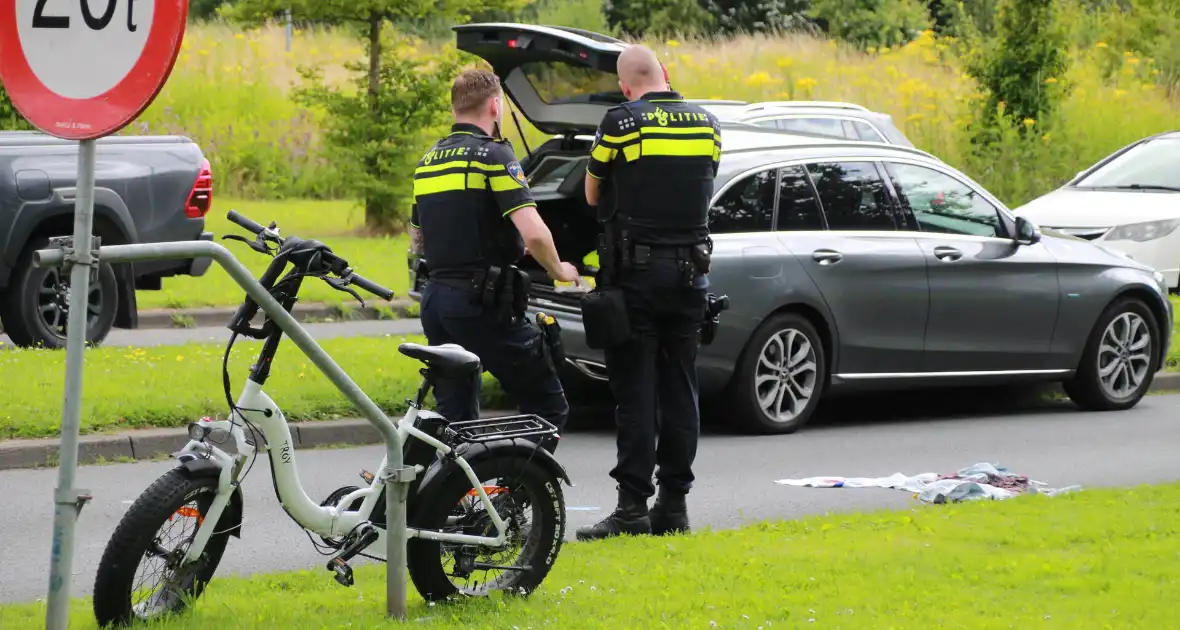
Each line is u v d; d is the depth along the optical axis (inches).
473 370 387.9
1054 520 516.7
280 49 2191.2
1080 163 1803.6
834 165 749.9
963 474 622.2
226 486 367.6
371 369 767.7
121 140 912.9
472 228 494.6
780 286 716.7
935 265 766.5
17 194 853.8
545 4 2632.9
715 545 484.1
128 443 645.9
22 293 861.2
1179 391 920.9
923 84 1988.2
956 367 784.3
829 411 823.7
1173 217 1207.6
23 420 642.2
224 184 1855.3
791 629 372.5
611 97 649.6
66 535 322.0
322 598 407.5
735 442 715.4
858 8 2805.1
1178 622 380.8
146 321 1005.2
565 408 515.2
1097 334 831.1
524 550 408.2
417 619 377.1
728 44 2358.5
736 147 728.3
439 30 2049.7
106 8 307.3
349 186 1505.9
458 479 388.8
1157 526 504.7
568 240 701.3
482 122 505.0
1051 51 1669.5
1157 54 2292.1
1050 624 377.4
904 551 467.8
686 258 498.6
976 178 1695.4
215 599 397.4
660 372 513.3
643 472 507.5
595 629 370.6
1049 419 809.5
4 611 391.2
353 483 607.8
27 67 318.0
